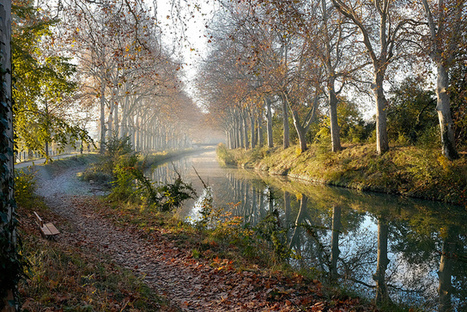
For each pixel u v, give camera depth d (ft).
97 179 77.87
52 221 33.78
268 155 128.16
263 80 94.38
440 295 22.86
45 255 18.16
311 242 35.70
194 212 48.21
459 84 64.54
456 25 53.42
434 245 34.83
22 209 34.99
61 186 67.31
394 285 24.54
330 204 56.24
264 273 22.57
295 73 83.61
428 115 76.79
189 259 25.95
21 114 36.91
